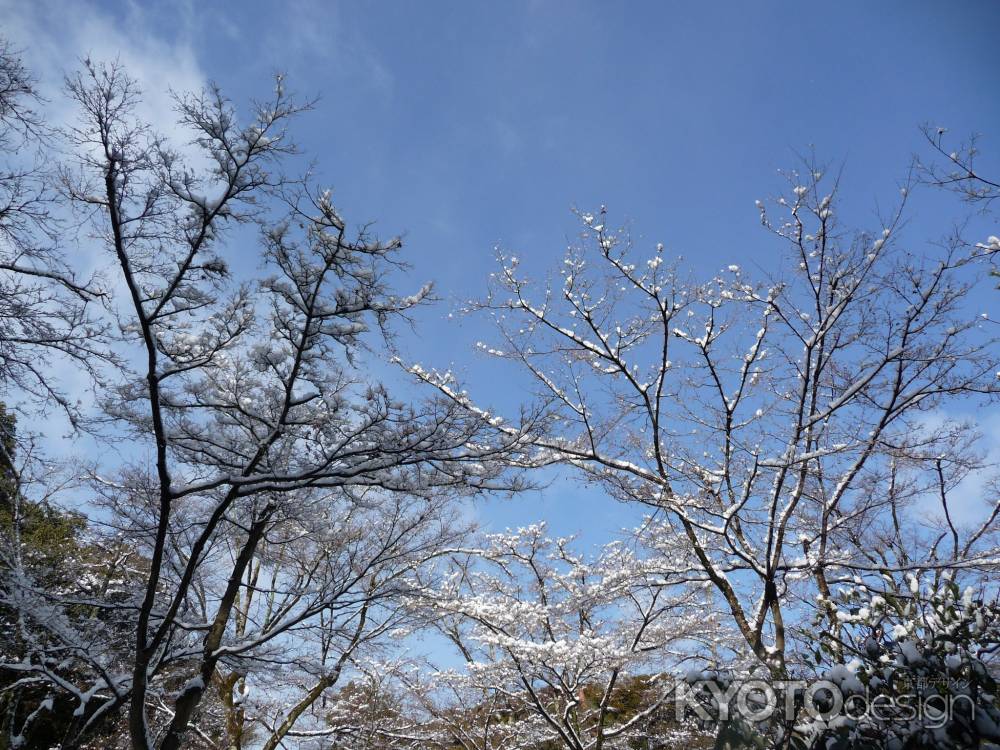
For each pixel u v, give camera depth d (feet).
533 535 42.88
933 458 31.30
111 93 22.20
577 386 34.01
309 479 25.75
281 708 44.65
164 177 23.39
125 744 42.75
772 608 29.86
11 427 34.88
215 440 27.40
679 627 37.86
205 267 24.56
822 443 33.58
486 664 38.81
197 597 37.45
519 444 28.63
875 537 36.32
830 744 14.80
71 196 23.06
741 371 34.47
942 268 29.73
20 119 24.99
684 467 34.96
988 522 33.65
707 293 33.68
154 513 31.14
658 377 33.55
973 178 21.53
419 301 25.55
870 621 16.61
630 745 43.47
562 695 39.60
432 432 26.37
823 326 32.24
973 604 15.47
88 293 26.48
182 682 40.47
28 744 41.93
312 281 24.41
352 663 41.96
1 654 33.37
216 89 23.09
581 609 38.50
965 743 14.14
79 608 38.37
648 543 36.14
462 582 45.29
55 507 41.14
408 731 45.93
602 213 33.83
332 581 33.19
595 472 32.60
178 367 24.68
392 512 39.50
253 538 31.68
